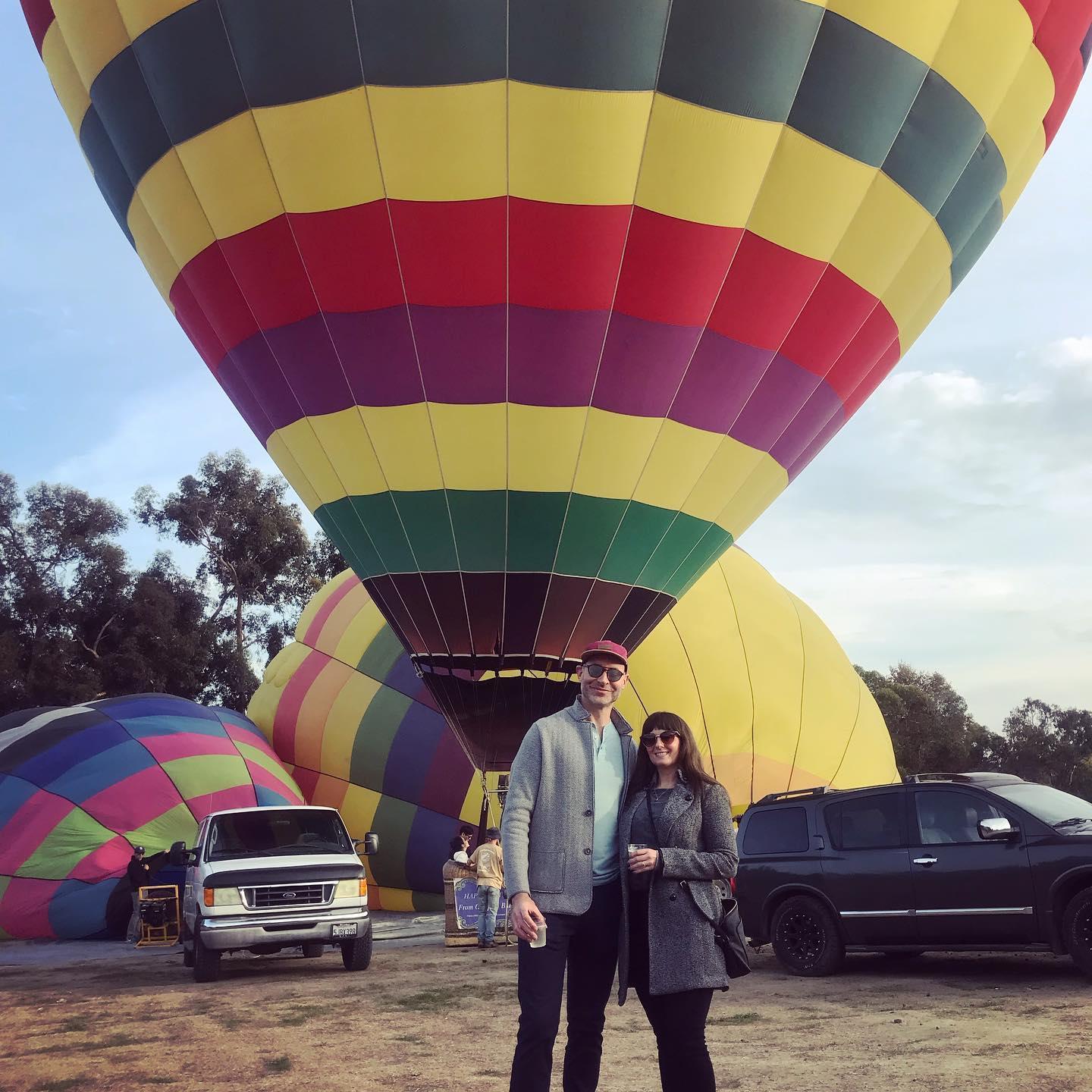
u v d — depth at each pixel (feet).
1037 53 43.80
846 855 32.12
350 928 37.04
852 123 39.52
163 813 56.13
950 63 40.81
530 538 41.57
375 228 38.81
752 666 63.57
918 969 32.42
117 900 53.11
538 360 39.73
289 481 45.85
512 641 42.83
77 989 35.12
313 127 38.32
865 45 38.96
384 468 41.52
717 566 67.36
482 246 38.60
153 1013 29.14
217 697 140.56
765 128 38.70
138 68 41.06
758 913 33.55
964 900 29.58
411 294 39.29
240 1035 25.22
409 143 37.93
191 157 40.55
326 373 41.09
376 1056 22.13
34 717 62.08
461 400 40.24
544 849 13.35
